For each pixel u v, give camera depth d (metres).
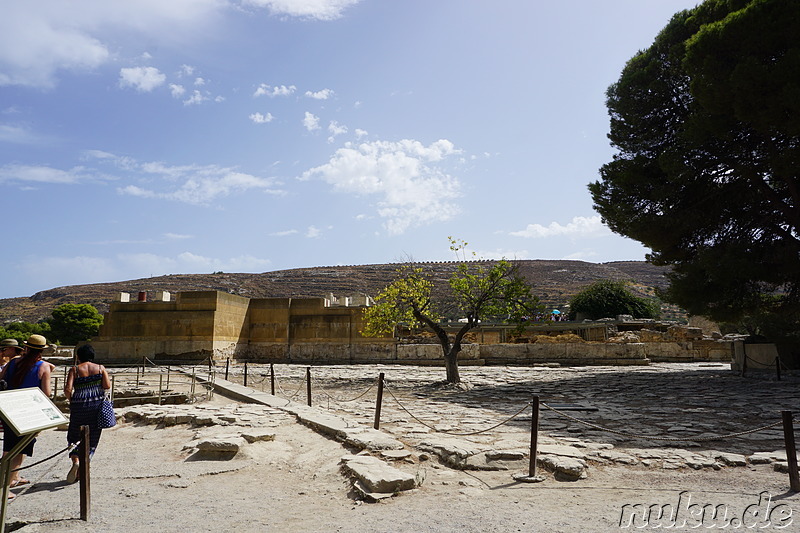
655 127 22.48
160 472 7.38
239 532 5.13
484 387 19.48
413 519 5.46
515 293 20.06
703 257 20.12
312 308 32.66
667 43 21.98
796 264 19.19
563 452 8.03
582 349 30.23
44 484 6.81
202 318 29.72
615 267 129.25
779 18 16.42
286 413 11.58
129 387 16.69
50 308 96.81
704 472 7.42
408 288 21.00
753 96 16.67
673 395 16.42
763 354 22.56
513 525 5.28
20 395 4.68
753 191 21.44
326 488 6.71
